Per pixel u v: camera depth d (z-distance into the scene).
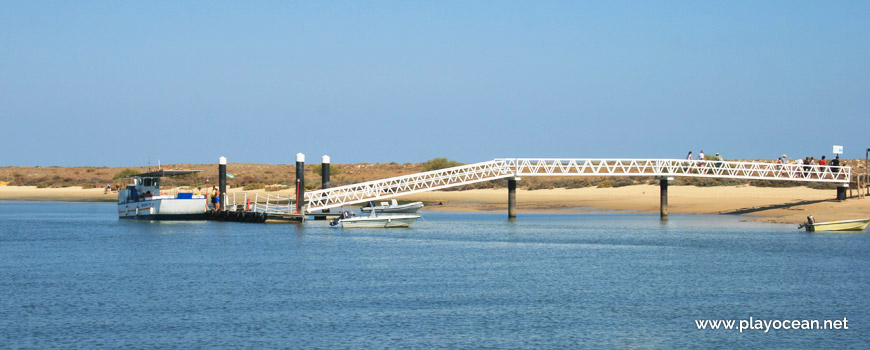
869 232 57.78
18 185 146.75
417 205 73.75
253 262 45.06
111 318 31.00
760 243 51.81
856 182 74.50
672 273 40.53
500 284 37.72
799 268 41.72
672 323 30.27
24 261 46.00
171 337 28.30
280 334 28.64
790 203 75.69
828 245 50.47
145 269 42.69
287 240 56.22
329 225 68.06
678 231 59.97
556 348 27.00
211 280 39.09
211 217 73.06
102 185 139.50
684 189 92.25
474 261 45.16
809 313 31.75
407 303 33.50
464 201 97.06
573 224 67.19
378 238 57.31
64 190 131.75
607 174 70.00
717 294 35.28
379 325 29.77
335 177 141.00
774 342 27.81
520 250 49.94
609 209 82.69
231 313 31.75
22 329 29.36
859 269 41.25
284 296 35.03
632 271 41.22
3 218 79.56
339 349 26.80
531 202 93.06
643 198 88.44
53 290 36.62
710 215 73.94
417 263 44.50
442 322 30.22
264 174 156.12
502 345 27.28
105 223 71.88
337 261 45.38
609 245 51.97
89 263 45.06
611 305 33.16
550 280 38.69
